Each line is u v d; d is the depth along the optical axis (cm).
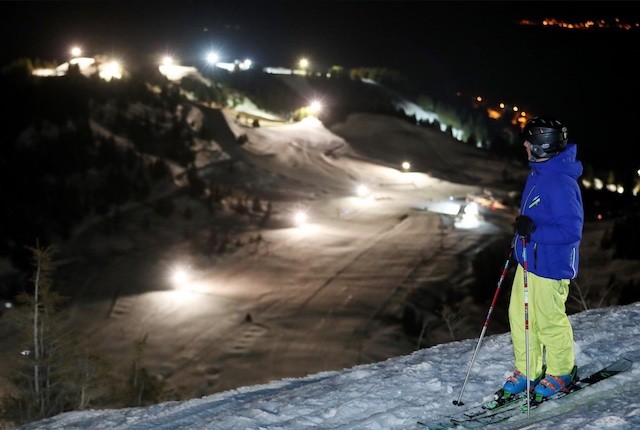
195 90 8219
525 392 525
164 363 3012
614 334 658
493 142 9000
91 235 4788
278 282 4056
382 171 7350
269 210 5559
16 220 4644
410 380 614
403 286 3953
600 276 4250
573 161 481
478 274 3912
